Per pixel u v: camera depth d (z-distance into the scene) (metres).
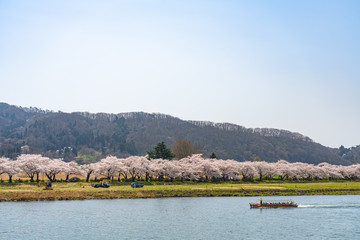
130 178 188.50
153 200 121.50
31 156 177.25
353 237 72.50
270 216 94.38
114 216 91.06
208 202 117.50
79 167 183.25
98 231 75.12
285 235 73.62
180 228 78.81
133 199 123.25
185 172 178.38
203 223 84.31
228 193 136.62
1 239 68.00
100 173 170.50
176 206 108.31
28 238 68.94
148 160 189.62
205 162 180.00
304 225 83.44
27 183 154.00
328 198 134.00
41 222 82.56
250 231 76.88
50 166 166.88
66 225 80.12
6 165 157.25
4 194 116.69
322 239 70.88
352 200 128.00
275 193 141.50
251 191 141.25
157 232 74.88
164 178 198.38
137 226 80.19
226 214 96.00
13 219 85.12
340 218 92.44
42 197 117.25
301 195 143.12
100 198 122.75
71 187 139.12
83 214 93.06
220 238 70.81
